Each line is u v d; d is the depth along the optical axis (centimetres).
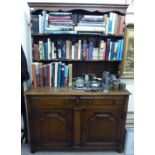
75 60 186
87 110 171
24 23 183
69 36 191
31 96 165
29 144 204
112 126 179
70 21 171
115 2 188
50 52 182
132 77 199
